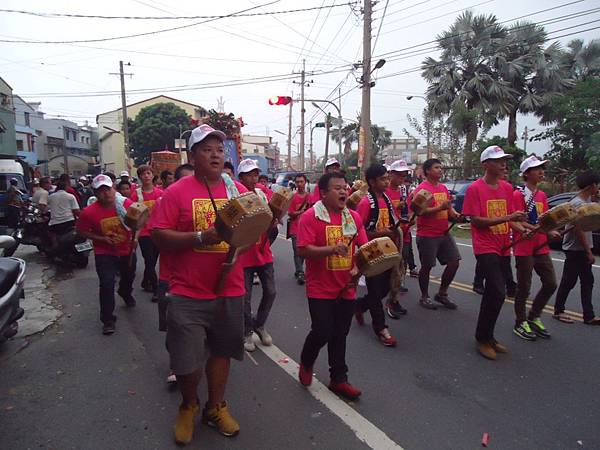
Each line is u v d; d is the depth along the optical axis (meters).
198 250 2.73
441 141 21.11
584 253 5.08
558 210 4.03
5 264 4.24
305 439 3.02
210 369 3.00
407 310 5.83
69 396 3.64
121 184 7.48
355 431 3.11
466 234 13.26
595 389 3.73
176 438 2.96
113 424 3.22
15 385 3.83
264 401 3.52
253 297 6.55
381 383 3.83
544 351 4.50
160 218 2.73
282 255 9.79
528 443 3.00
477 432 3.12
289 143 41.84
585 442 3.02
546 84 21.08
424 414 3.34
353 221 3.48
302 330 5.16
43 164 45.72
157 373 4.06
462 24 21.48
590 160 15.30
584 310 5.25
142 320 5.55
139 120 43.41
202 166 2.79
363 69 15.62
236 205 2.42
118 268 5.68
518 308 4.89
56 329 5.21
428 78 22.14
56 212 8.54
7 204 12.09
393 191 5.77
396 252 3.18
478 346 4.49
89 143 66.19
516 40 20.80
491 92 20.22
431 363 4.23
